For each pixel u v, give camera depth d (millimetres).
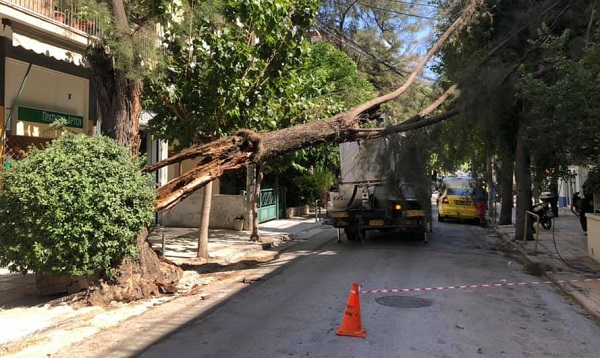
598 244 11227
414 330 6297
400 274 10047
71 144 7590
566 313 7324
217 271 10812
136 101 8773
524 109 11812
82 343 5980
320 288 8820
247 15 10469
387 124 11820
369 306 7480
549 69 10602
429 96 12148
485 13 11953
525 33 12117
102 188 7309
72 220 7082
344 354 5445
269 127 12141
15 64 12258
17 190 6988
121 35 8039
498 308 7500
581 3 10969
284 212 23750
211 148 9289
